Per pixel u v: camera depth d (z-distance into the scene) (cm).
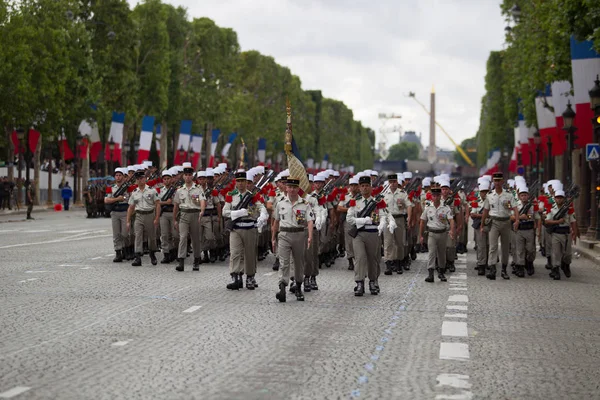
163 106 10056
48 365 1347
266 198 2848
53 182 10275
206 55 11800
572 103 5103
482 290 2417
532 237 2814
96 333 1627
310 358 1427
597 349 1555
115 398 1151
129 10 9169
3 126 8069
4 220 6144
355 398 1169
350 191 2833
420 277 2756
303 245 2111
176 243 3036
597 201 4188
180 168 3009
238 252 2308
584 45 4066
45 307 1950
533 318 1906
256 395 1179
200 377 1280
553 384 1275
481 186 2791
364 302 2114
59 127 8431
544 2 5162
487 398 1183
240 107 12669
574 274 2944
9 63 7219
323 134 19788
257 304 2045
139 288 2305
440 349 1516
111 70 9094
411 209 2833
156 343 1536
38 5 7962
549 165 5978
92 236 4375
